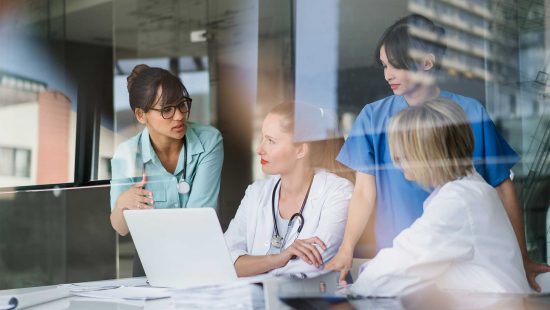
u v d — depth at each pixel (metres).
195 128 3.12
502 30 2.54
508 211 2.32
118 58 3.94
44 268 4.12
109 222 3.95
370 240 2.44
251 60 3.31
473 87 2.59
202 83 3.53
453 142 2.20
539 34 2.46
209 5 3.49
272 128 2.70
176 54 3.66
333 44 2.96
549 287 2.17
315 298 1.52
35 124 4.24
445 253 1.75
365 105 2.74
